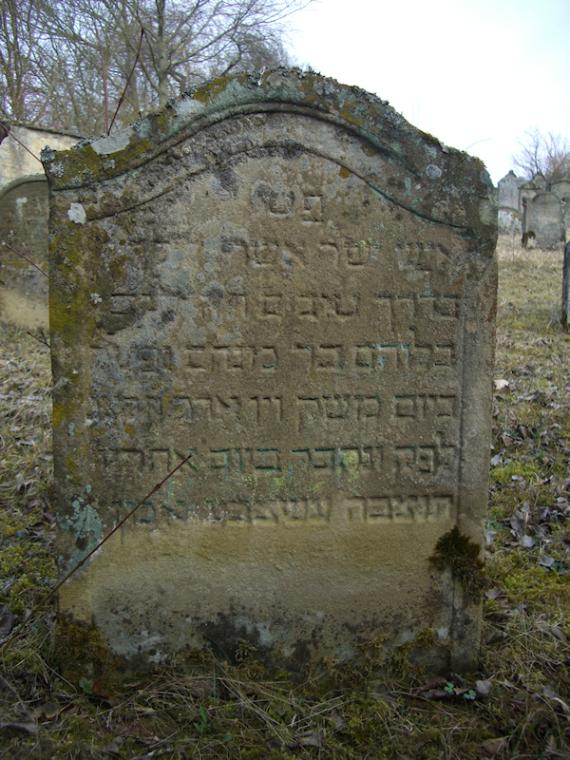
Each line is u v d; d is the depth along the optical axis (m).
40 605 3.11
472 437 2.96
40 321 8.86
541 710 2.70
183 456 2.83
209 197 2.71
